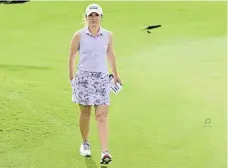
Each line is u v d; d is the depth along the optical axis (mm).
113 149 16516
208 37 30094
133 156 16062
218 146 16781
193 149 16594
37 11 37375
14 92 20906
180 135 17531
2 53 26859
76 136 17359
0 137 17188
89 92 15289
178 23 33969
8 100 20062
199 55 26328
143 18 35312
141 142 17016
